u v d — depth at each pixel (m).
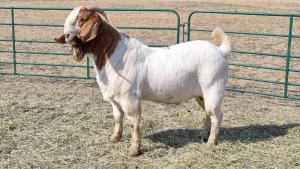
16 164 5.07
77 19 4.73
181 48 5.23
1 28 16.66
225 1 28.28
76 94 8.16
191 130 6.23
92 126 6.31
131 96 5.06
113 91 5.09
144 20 19.58
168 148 5.54
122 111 5.50
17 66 10.73
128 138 5.84
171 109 7.21
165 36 15.27
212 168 4.96
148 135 6.00
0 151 5.42
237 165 5.04
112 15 21.23
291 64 11.17
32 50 12.61
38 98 7.82
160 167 5.00
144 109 7.18
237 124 6.51
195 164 5.04
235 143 5.66
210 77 5.12
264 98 8.12
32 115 6.77
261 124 6.52
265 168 4.97
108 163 5.11
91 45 4.99
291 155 5.30
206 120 5.67
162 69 5.09
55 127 6.26
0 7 8.95
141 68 5.05
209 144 5.48
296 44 13.95
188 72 5.12
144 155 5.32
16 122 6.40
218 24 18.20
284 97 7.84
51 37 14.95
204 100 5.28
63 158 5.23
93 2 26.91
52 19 19.69
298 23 18.66
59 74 10.00
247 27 17.41
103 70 5.07
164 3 26.50
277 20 19.44
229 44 5.41
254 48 13.15
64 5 25.14
